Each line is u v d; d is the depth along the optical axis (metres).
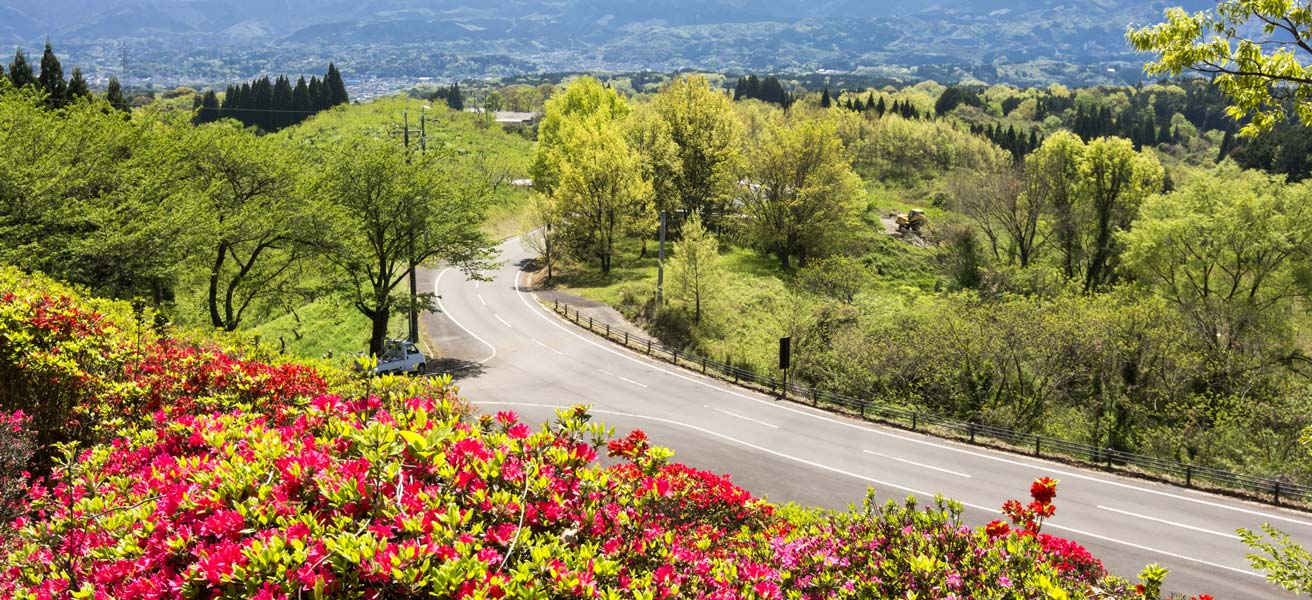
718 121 63.94
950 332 32.91
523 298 47.75
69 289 15.36
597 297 47.25
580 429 6.00
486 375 33.28
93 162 27.58
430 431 4.97
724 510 9.39
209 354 12.04
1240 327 34.66
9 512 7.21
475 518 4.74
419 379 8.85
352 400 7.05
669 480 8.62
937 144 101.75
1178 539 19.42
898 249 62.28
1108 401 31.25
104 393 10.11
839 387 33.72
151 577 4.16
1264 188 42.16
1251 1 7.65
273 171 31.27
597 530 5.20
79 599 3.98
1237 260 41.00
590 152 53.66
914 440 26.94
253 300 43.59
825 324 37.97
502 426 6.08
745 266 56.47
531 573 4.03
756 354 37.66
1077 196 54.03
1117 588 9.75
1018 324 32.09
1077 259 53.72
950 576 6.66
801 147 56.84
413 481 4.77
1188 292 42.72
